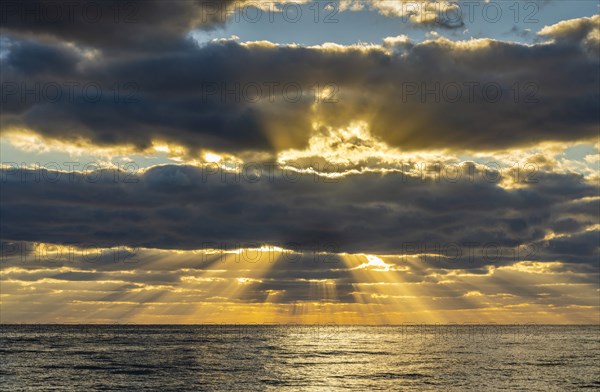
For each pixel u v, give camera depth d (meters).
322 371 114.00
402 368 119.12
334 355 156.38
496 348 187.62
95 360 136.12
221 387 92.12
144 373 110.06
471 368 118.88
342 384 95.25
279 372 112.12
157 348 182.75
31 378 101.25
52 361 132.25
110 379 100.88
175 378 102.88
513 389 88.88
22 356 146.00
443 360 138.75
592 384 94.00
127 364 127.00
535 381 97.75
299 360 139.88
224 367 122.06
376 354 159.75
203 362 133.12
